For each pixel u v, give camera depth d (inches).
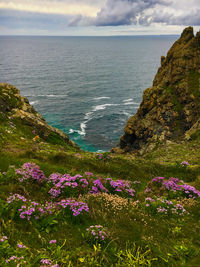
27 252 181.5
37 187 338.0
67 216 248.8
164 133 1828.2
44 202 294.8
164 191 374.9
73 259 182.4
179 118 1839.3
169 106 1887.3
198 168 585.3
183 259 194.2
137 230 239.5
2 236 186.9
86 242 209.8
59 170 452.4
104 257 187.3
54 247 192.2
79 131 2760.8
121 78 7037.4
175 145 1081.4
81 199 300.4
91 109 3742.6
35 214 239.5
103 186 371.9
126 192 371.2
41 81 6245.1
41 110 3627.0
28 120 1125.1
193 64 1973.4
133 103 4175.7
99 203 299.4
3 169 384.2
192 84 1875.0
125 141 2176.4
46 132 1135.6
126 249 198.5
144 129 1995.6
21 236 201.2
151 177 581.3
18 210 231.3
